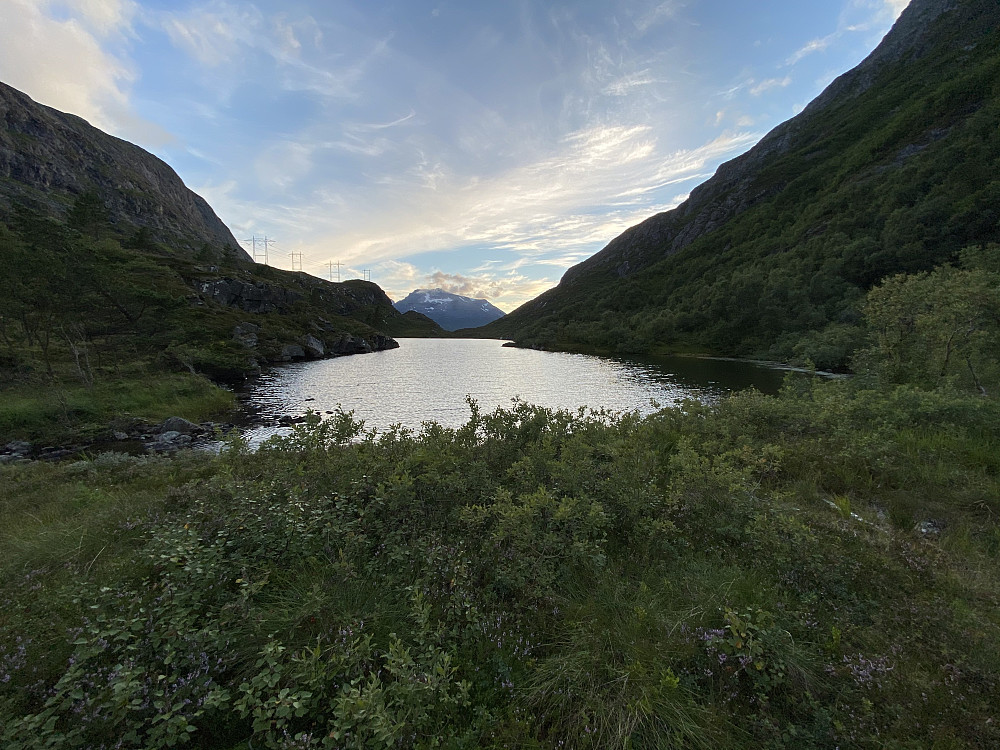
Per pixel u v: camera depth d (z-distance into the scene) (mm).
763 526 4727
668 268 163250
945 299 13445
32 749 2287
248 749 2496
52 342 35906
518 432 7461
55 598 3713
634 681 2934
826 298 67875
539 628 3580
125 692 2486
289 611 3449
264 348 62000
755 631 3229
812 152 181750
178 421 19766
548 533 4371
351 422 7219
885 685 2938
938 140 107188
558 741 2639
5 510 7621
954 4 180000
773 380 42188
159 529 4809
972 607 3873
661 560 4555
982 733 2576
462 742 2545
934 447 8125
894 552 4656
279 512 4641
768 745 2596
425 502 5285
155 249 105938
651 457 7188
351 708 2389
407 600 3693
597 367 58750
